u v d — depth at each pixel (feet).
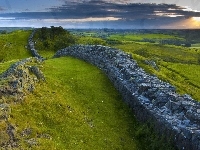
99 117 89.10
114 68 120.06
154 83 96.73
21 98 78.64
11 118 69.10
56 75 117.29
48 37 318.65
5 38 318.45
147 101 87.04
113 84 114.93
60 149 66.28
